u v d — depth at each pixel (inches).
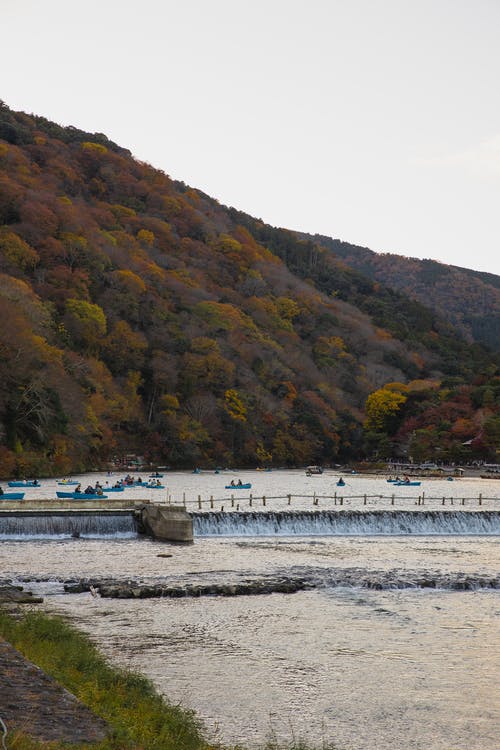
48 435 5777.6
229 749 940.6
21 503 2815.0
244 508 3764.8
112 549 2497.5
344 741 1049.5
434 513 3174.2
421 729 1101.7
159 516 2736.2
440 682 1291.8
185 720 946.1
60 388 6028.5
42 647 1157.7
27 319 6304.1
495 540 2970.0
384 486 5920.3
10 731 645.3
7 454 5231.3
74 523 2765.7
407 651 1451.8
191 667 1326.3
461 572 2219.5
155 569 2164.1
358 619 1670.8
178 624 1594.5
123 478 5994.1
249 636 1523.1
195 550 2524.6
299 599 1847.9
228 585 1920.5
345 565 2304.4
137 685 1085.1
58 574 2055.9
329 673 1320.1
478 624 1647.4
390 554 2551.7
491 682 1298.0
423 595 1913.1
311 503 4146.2
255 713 1133.7
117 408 7500.0
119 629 1541.6
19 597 1747.0
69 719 707.4
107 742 659.4
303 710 1154.0
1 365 5364.2
